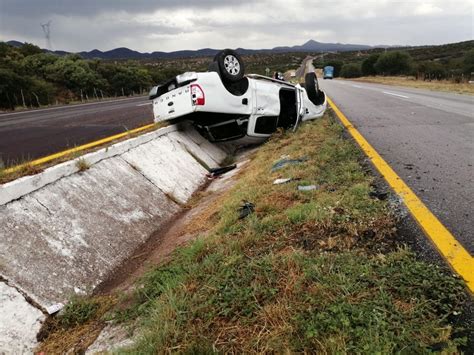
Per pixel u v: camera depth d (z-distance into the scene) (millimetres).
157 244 4648
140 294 3197
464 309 2180
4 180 4020
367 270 2600
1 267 3164
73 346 2834
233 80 8125
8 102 22203
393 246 2984
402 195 3961
